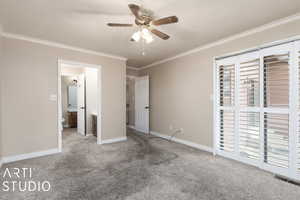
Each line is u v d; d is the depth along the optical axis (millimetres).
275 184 2039
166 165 2623
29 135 2936
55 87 3232
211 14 2113
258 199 1744
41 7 1934
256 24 2396
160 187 1969
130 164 2664
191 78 3654
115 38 2918
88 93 4887
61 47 3291
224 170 2434
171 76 4230
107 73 4000
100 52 3775
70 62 3414
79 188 1944
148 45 3309
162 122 4578
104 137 3959
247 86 2639
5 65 2703
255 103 2547
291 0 1800
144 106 5238
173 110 4180
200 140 3463
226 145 2977
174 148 3543
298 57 2096
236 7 1945
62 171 2398
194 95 3586
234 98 2822
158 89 4730
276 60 2303
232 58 2838
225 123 2986
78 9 1979
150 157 2988
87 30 2582
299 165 2104
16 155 2803
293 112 2137
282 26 2248
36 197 1770
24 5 1887
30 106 2951
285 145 2215
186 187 1971
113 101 4109
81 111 5066
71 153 3213
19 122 2836
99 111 3883
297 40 2096
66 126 6262
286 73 2201
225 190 1909
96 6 1917
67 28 2514
